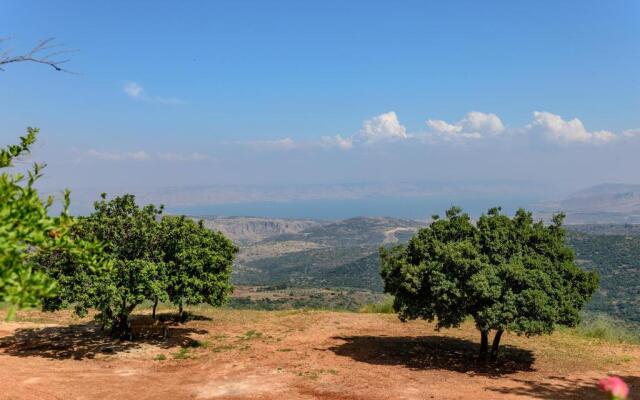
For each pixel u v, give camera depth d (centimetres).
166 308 2806
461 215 1762
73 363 1576
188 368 1584
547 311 1448
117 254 1703
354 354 1800
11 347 1731
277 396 1276
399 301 1672
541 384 1435
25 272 502
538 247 1661
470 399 1262
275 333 2173
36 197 552
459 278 1534
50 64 555
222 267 2094
